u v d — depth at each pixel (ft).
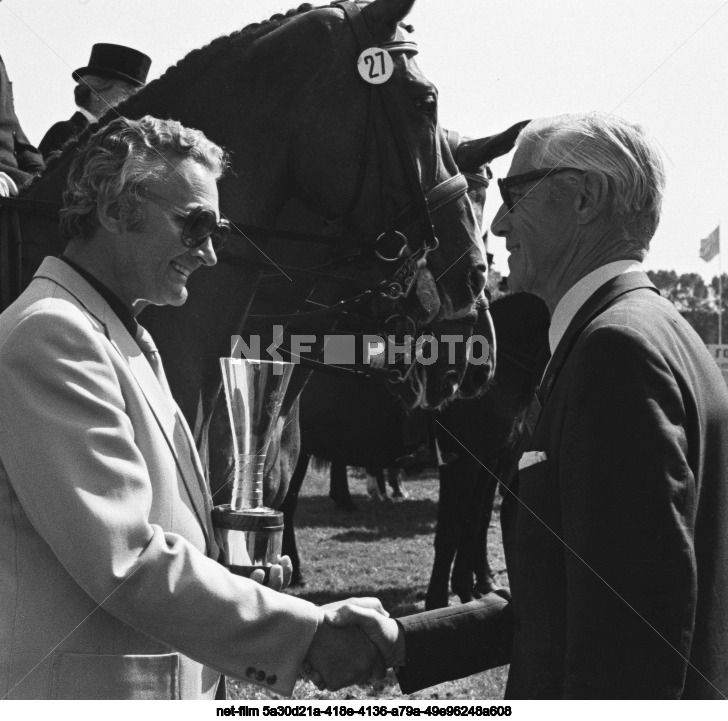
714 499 4.66
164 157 5.11
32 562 4.67
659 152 5.11
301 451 17.84
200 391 8.75
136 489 4.61
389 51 9.25
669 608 4.11
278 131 9.06
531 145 5.17
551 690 4.60
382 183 9.29
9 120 10.50
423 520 31.14
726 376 20.39
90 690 4.61
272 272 9.96
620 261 5.07
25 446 4.48
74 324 4.70
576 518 4.35
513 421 17.78
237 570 5.20
